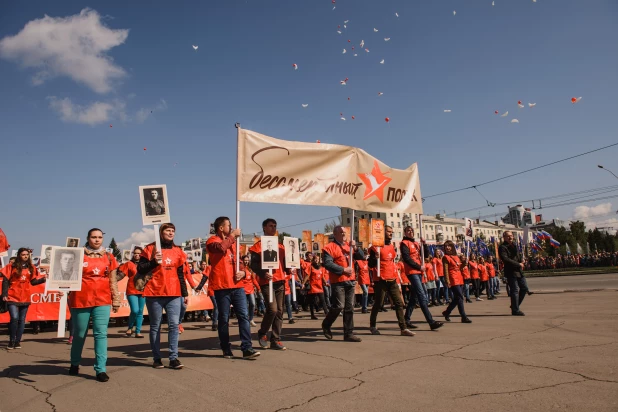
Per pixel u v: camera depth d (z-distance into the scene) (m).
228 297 5.86
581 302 11.85
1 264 10.49
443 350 5.77
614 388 3.77
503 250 9.76
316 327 9.54
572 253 78.44
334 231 7.31
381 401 3.63
